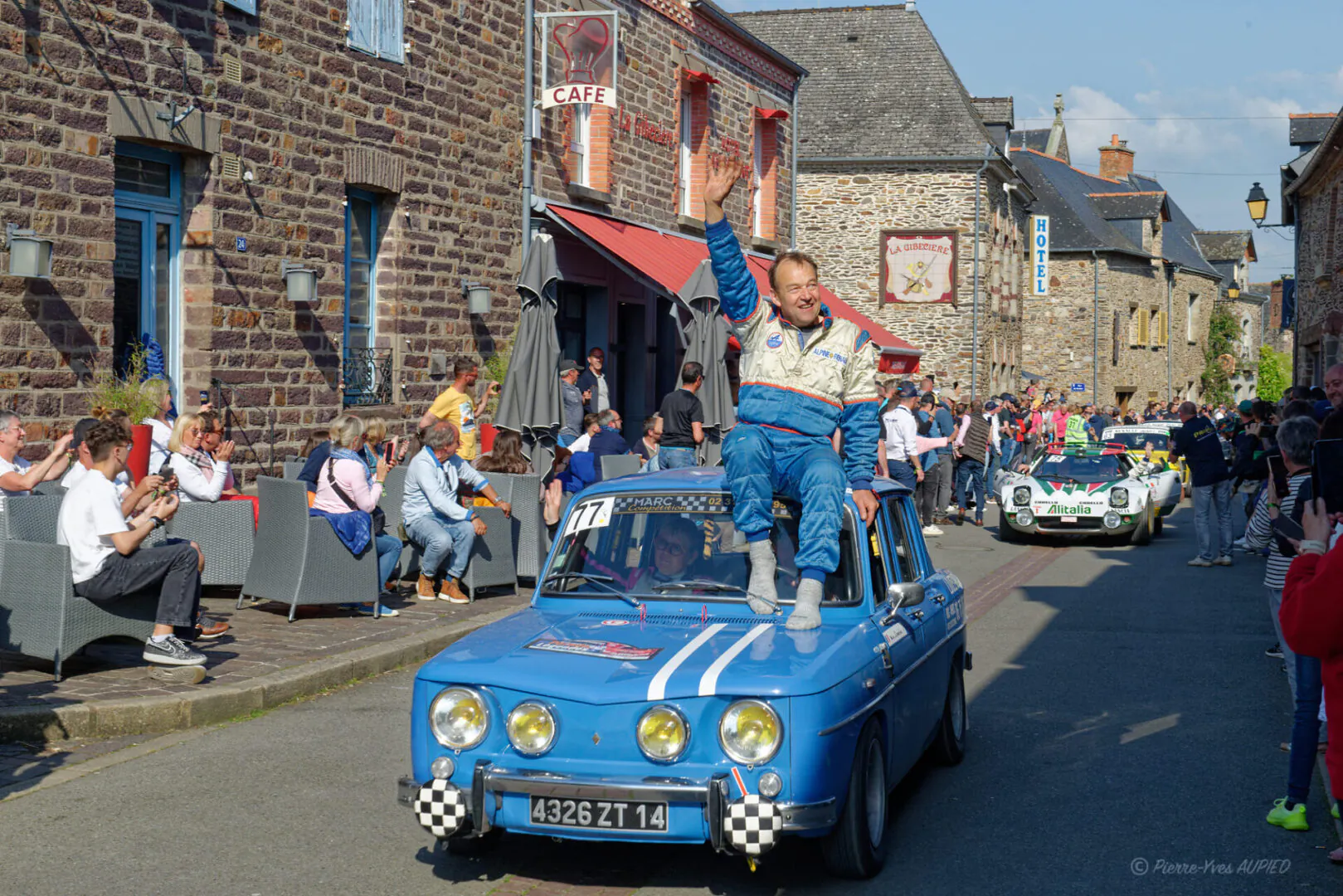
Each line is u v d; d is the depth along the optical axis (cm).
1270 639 1141
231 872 532
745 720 483
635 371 2239
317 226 1389
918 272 3703
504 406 1289
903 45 3891
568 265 1947
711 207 567
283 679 816
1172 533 2203
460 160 1644
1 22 1036
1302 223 3328
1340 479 602
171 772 668
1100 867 560
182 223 1248
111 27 1131
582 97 1777
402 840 579
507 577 1188
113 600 799
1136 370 5559
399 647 927
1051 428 3366
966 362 3678
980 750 767
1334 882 543
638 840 486
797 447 570
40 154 1071
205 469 1072
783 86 2683
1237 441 1688
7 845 558
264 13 1305
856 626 565
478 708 508
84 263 1112
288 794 636
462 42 1642
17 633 803
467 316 1672
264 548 1030
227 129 1261
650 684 492
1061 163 5741
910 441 1812
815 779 487
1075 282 5097
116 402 1109
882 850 560
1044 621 1246
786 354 568
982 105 4406
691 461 1512
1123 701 895
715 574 596
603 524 624
